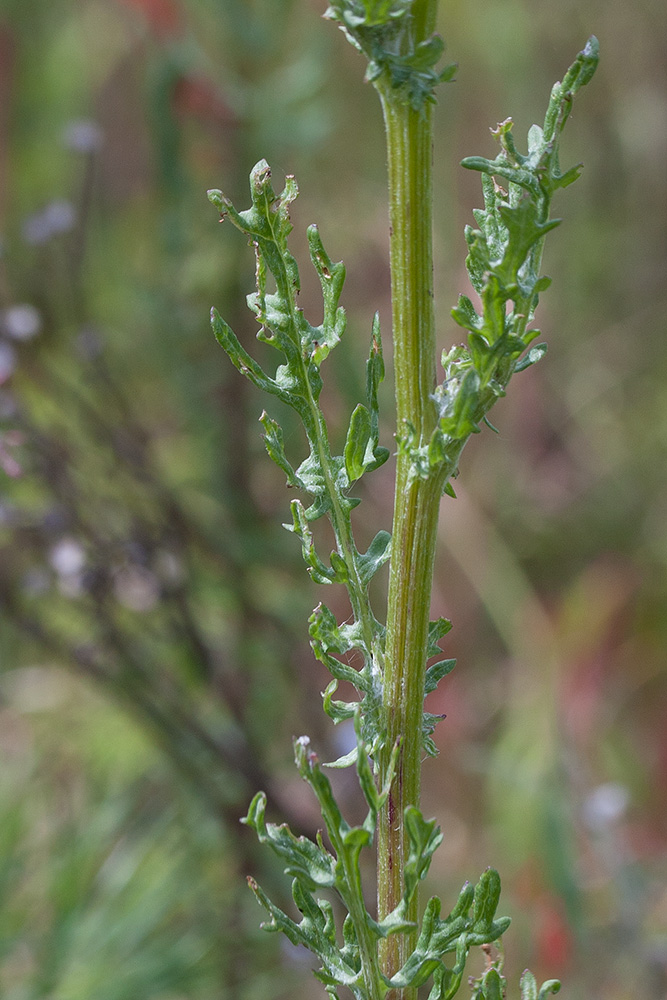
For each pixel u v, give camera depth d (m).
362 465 0.60
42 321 1.17
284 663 1.29
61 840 1.14
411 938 0.60
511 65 2.09
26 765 1.29
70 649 1.09
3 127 1.83
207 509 1.35
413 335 0.58
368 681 0.60
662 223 2.26
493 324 0.58
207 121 1.30
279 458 0.60
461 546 1.79
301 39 1.52
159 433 1.40
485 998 0.61
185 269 1.30
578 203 2.28
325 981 0.59
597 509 2.04
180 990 1.09
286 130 1.32
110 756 1.29
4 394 1.05
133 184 1.80
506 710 1.64
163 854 1.20
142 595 1.13
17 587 1.11
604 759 1.54
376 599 1.54
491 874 0.59
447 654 1.76
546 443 2.11
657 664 1.73
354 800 1.22
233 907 1.17
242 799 1.14
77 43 1.87
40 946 1.04
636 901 1.18
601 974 1.16
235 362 0.60
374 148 1.81
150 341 1.40
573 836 1.23
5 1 1.83
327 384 1.32
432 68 0.57
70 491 1.07
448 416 0.58
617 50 2.20
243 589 1.27
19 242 1.60
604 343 2.21
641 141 2.23
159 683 1.15
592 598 1.77
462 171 1.99
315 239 0.60
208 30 1.42
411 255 0.58
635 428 2.15
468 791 1.51
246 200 1.31
